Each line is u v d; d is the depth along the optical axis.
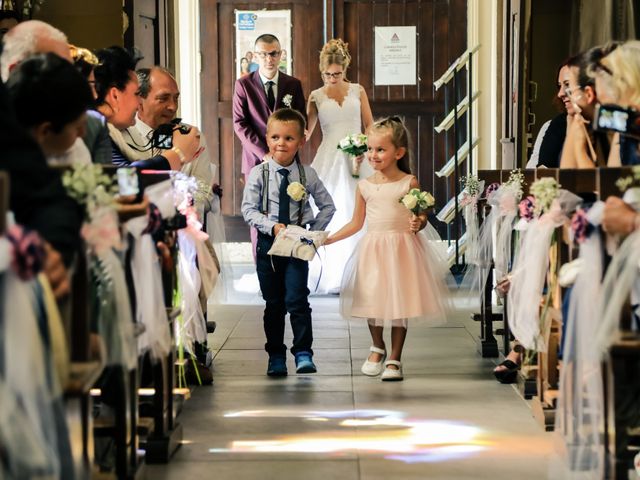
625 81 4.31
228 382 6.06
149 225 4.00
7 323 2.53
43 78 3.25
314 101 10.02
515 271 5.09
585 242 3.84
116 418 3.75
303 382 6.04
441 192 12.01
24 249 2.51
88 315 3.18
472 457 4.43
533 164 6.92
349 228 6.31
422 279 6.11
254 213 6.30
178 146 5.27
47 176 2.97
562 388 4.21
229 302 9.35
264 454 4.50
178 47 9.60
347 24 12.01
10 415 2.49
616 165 4.45
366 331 7.83
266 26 12.07
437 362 6.64
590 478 4.02
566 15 9.33
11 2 7.61
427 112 11.99
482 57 11.42
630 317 3.66
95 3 8.33
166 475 4.19
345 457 4.44
